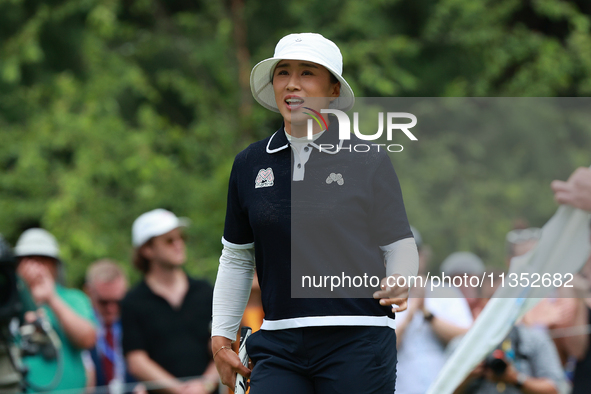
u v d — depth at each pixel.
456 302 12.79
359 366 8.16
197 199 34.47
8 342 13.71
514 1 37.94
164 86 37.22
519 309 11.43
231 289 9.27
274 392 8.26
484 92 36.16
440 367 12.76
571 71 35.91
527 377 13.70
